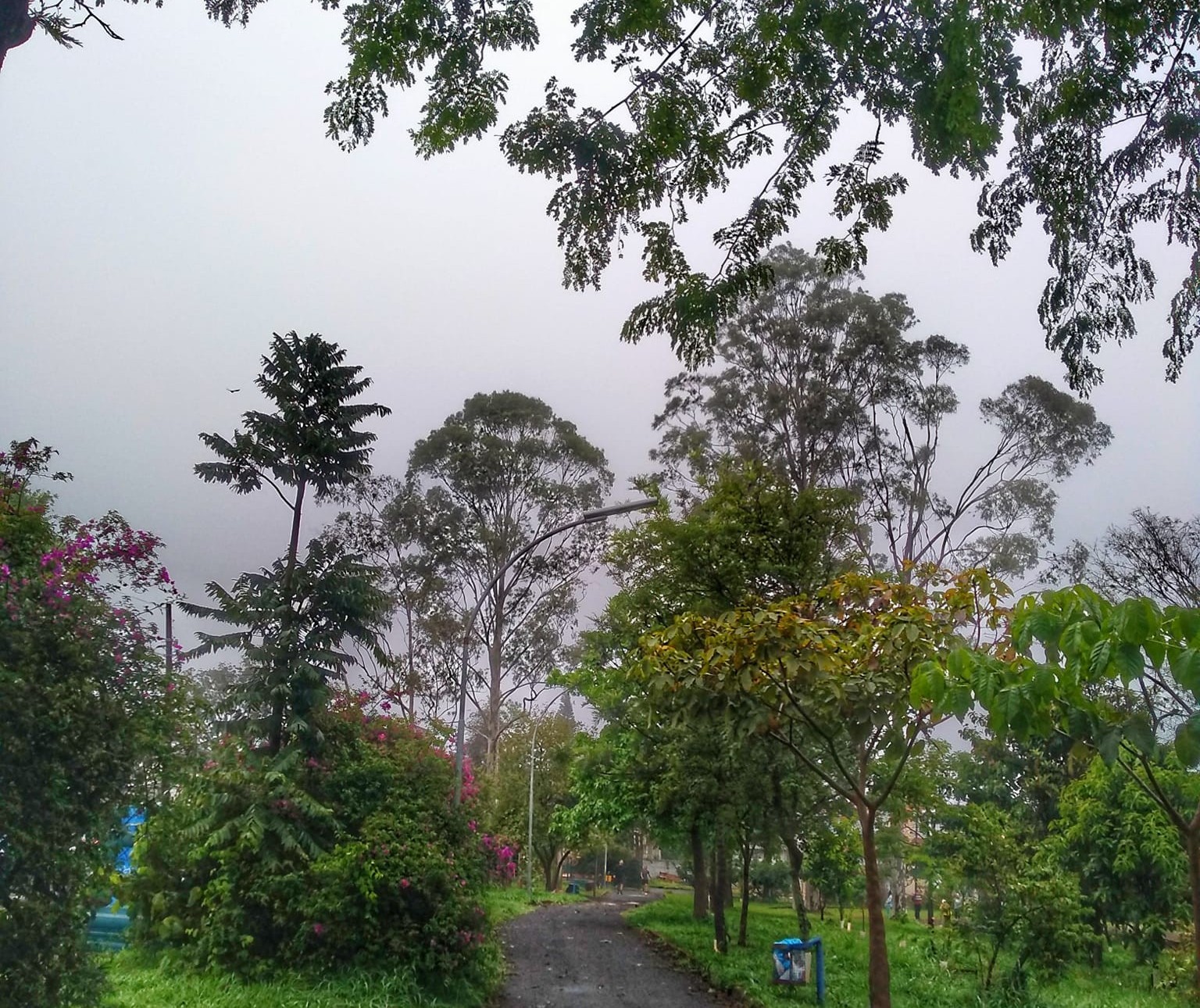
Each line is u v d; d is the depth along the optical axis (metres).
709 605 14.38
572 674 25.62
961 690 4.82
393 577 30.91
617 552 16.09
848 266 8.87
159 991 9.70
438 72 7.98
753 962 15.46
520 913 27.98
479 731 36.91
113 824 7.10
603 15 8.13
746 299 9.38
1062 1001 12.60
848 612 9.11
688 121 8.32
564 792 40.12
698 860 23.45
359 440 14.16
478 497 32.38
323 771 12.53
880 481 24.84
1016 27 7.27
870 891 8.77
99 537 7.79
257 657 12.72
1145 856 16.92
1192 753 4.02
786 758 13.88
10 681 6.30
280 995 9.99
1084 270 8.57
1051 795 23.33
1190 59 7.69
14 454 7.73
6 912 6.26
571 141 8.48
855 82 7.98
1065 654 4.24
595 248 8.98
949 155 7.99
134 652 7.40
